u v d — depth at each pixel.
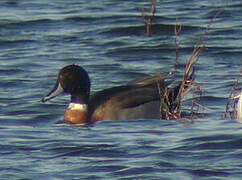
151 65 29.73
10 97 25.36
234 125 21.00
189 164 17.69
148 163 17.78
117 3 40.19
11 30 35.28
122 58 30.88
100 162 17.98
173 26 34.81
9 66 29.61
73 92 22.78
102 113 22.45
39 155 18.67
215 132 20.22
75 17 37.00
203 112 22.75
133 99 22.62
